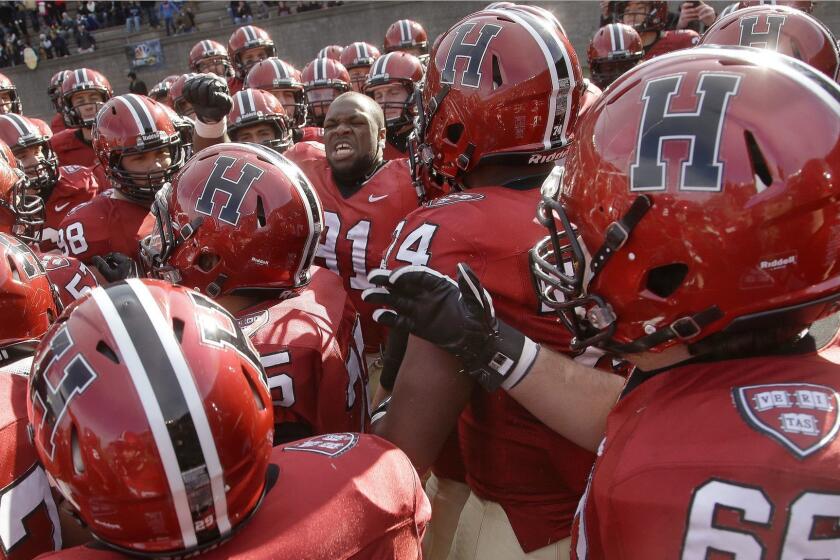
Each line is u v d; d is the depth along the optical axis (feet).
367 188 9.46
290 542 3.44
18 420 4.34
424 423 4.75
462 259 4.91
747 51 3.41
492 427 5.17
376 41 51.80
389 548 3.76
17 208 9.05
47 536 4.40
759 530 2.70
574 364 4.42
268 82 17.75
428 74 5.95
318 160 10.25
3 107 24.75
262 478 3.54
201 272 5.75
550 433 5.01
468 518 5.56
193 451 3.14
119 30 61.00
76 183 16.22
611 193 3.41
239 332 3.72
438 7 50.70
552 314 4.96
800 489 2.66
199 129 10.98
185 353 3.28
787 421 2.82
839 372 3.05
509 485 5.21
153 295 3.51
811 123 3.09
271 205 5.63
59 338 3.39
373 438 4.32
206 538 3.33
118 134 9.86
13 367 4.84
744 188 3.07
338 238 9.33
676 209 3.19
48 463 3.35
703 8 21.24
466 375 4.79
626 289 3.49
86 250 9.98
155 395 3.13
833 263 3.18
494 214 5.02
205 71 25.80
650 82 3.43
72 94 20.33
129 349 3.21
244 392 3.41
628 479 3.00
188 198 5.69
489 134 5.49
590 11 45.19
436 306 4.19
